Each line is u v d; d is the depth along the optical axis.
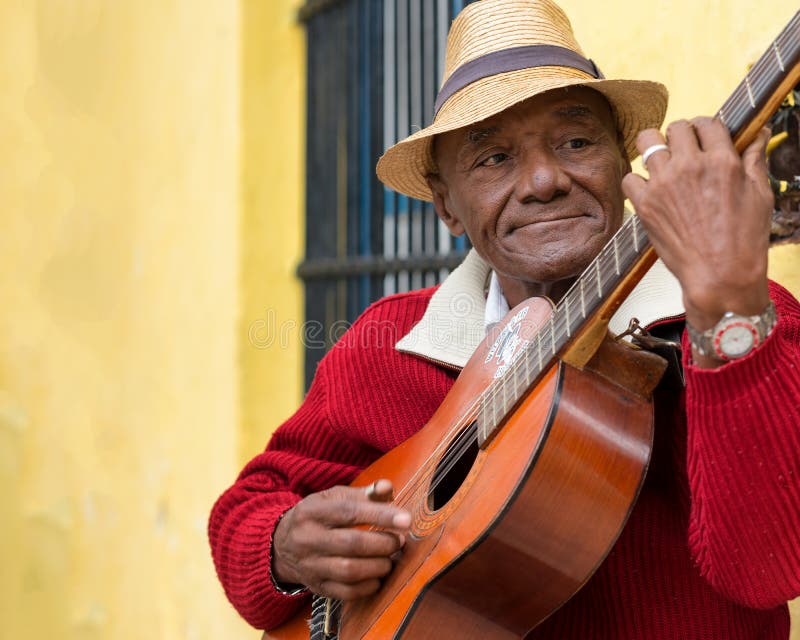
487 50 1.84
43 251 5.09
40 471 5.13
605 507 1.41
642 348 1.51
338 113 3.78
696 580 1.60
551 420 1.42
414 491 1.75
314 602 1.93
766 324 1.24
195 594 3.94
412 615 1.52
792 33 1.19
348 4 3.72
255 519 1.98
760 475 1.29
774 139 1.42
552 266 1.74
